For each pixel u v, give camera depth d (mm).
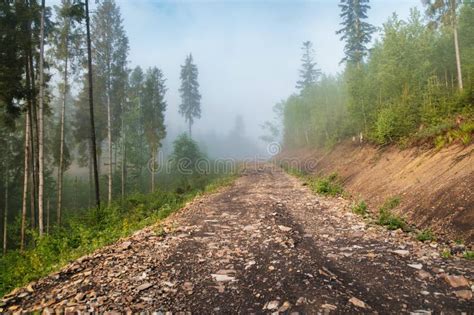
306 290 4270
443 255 5348
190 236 7738
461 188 7391
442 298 3855
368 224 8102
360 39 28625
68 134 38531
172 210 12695
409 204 8859
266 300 4047
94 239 8297
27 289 4840
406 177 11016
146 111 36094
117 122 32812
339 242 6684
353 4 29109
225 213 10961
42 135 14500
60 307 4051
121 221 11992
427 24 20172
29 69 17203
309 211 10516
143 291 4473
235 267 5383
